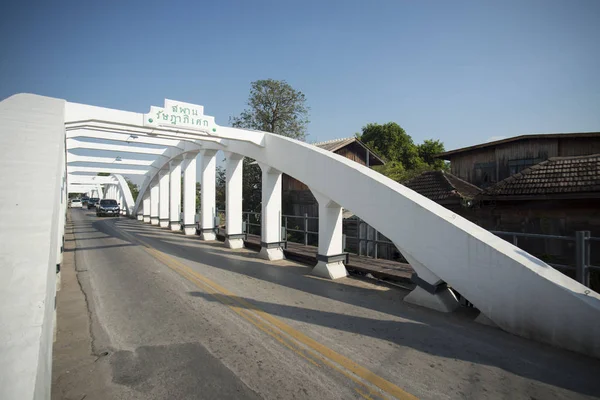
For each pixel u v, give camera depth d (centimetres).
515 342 449
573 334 418
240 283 763
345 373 371
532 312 456
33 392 197
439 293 595
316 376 365
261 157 1075
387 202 657
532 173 1028
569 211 917
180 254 1138
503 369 379
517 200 1005
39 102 657
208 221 1541
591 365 386
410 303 623
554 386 346
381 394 332
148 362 397
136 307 595
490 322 511
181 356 411
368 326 508
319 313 565
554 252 935
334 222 841
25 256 289
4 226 317
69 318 542
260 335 473
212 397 327
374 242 927
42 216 339
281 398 325
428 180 1391
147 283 757
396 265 847
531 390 339
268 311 573
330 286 745
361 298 654
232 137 1016
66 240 1490
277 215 1088
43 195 371
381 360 401
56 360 401
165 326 506
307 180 877
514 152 1455
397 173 2192
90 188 4647
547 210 955
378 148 3284
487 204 1070
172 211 1970
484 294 505
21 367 206
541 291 447
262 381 355
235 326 505
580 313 412
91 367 386
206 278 805
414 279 616
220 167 2431
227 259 1062
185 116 935
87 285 743
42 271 278
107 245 1340
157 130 939
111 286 734
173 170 1961
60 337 468
